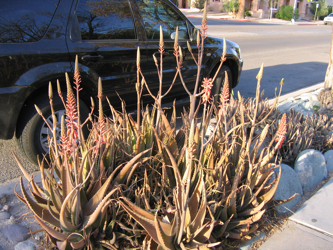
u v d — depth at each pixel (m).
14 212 2.88
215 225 2.35
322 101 5.49
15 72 3.09
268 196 2.65
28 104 3.37
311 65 11.36
